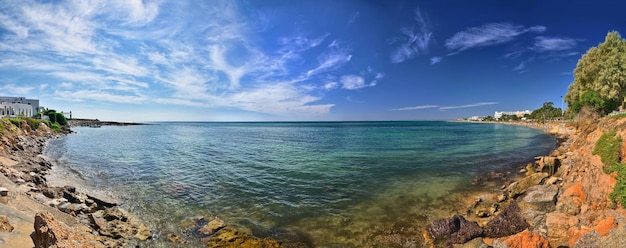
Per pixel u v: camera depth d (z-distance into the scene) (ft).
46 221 26.43
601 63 147.64
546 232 34.63
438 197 53.21
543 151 118.93
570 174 50.52
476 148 131.13
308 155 110.42
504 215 40.57
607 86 141.38
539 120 458.91
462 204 49.32
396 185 61.87
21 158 84.89
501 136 217.56
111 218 40.73
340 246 34.71
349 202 50.44
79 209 42.52
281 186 61.41
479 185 61.82
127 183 64.13
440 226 37.65
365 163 89.92
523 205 41.83
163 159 102.68
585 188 38.45
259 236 37.09
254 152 123.03
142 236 35.63
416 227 39.99
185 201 50.80
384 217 43.47
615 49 141.49
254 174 73.92
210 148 142.51
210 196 53.88
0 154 80.18
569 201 38.93
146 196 53.72
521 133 258.57
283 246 34.47
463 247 33.09
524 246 30.01
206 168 83.10
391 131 324.60
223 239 35.70
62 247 23.94
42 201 41.45
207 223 40.65
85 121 584.40
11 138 116.88
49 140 185.26
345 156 106.32
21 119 188.34
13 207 32.32
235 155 113.29
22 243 25.73
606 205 32.50
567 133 193.57
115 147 146.92
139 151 129.18
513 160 94.58
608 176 34.27
